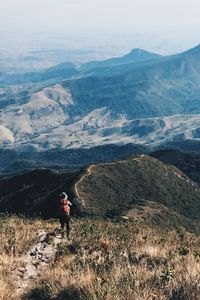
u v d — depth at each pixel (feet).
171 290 29.76
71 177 513.04
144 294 28.86
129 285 30.76
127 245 62.90
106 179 513.86
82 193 454.40
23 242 65.21
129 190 512.63
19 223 94.27
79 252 57.88
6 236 68.33
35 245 66.64
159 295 29.37
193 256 43.60
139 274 34.96
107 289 30.27
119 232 84.64
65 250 59.82
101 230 85.10
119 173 542.16
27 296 36.09
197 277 31.65
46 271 44.06
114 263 41.55
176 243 72.84
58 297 34.27
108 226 97.50
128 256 49.96
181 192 554.05
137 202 352.28
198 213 525.34
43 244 67.77
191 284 29.96
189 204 535.60
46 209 412.77
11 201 514.68
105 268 40.70
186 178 594.65
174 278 32.63
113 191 499.92
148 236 79.20
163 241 71.36
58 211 76.33
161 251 53.93
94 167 535.19
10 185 579.89
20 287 40.63
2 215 118.62
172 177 576.61
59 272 40.91
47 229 86.58
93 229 85.97
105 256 49.78
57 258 54.49
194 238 87.76
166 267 38.29
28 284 41.39
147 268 40.65
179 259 45.03
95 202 439.22
